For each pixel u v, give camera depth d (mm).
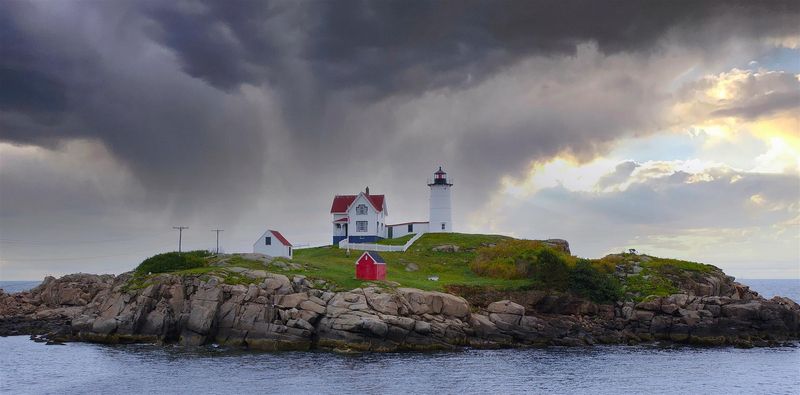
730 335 104875
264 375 77688
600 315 111125
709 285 121750
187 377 76562
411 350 94250
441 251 138625
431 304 99625
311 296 99125
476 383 75438
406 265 128750
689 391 73812
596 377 79562
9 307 135000
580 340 102250
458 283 114250
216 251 130625
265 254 124688
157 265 111875
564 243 141875
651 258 131500
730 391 73938
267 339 94125
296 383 74000
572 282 114000
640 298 114000
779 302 117375
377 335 93625
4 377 76812
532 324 102750
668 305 108000
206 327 95938
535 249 130250
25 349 95562
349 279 107250
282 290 99375
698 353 96000
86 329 105312
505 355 92500
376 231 151250
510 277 120562
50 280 148500
